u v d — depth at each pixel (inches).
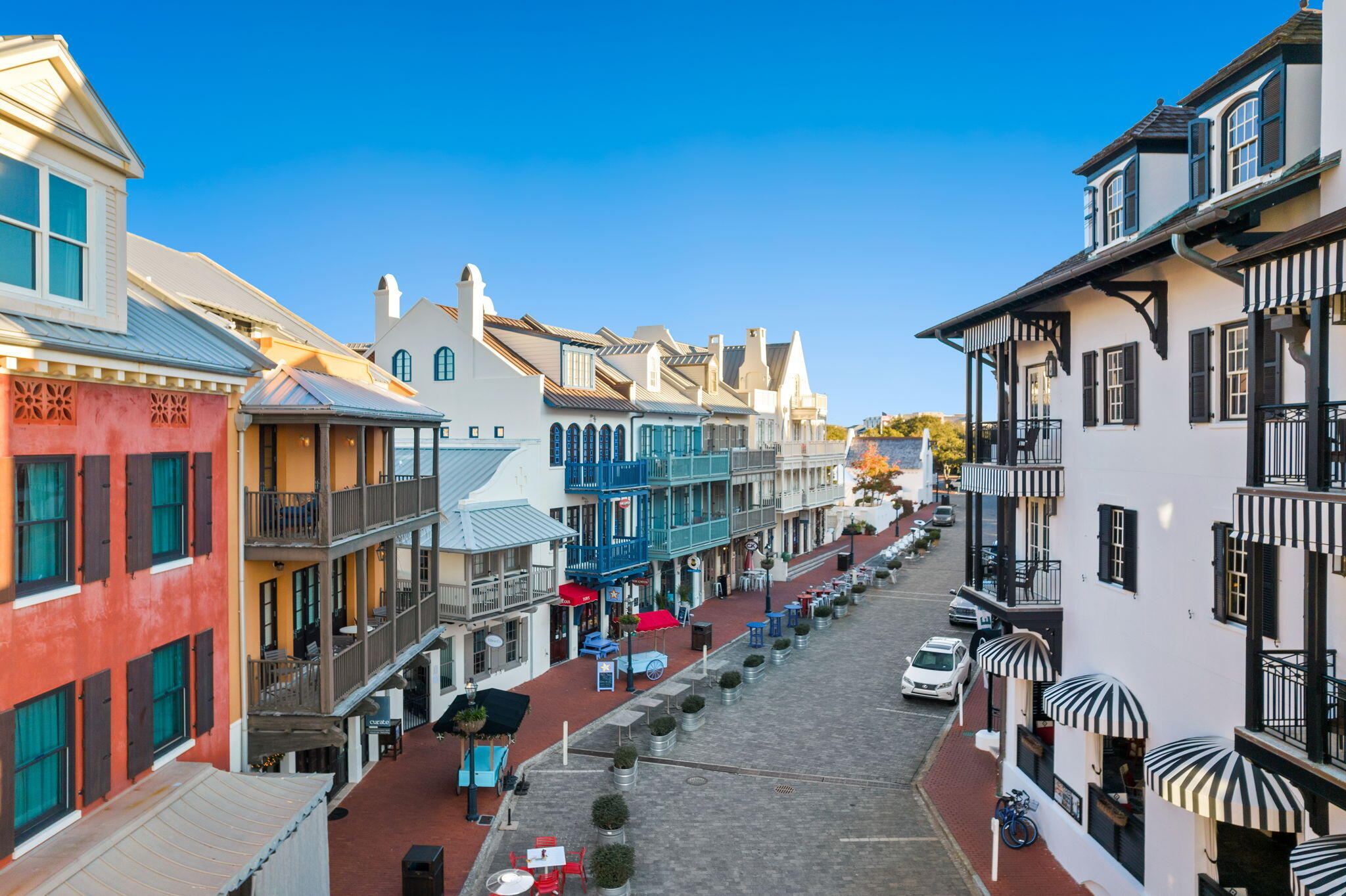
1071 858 578.6
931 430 4613.7
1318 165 381.7
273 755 596.1
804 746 851.4
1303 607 393.4
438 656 918.4
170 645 471.8
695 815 687.7
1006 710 708.0
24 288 385.7
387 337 1300.4
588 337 1697.8
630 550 1268.5
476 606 922.1
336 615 740.7
